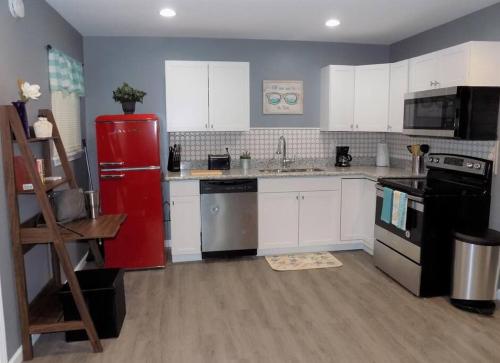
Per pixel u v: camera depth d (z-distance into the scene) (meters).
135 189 3.98
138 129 3.92
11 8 2.53
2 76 2.41
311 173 4.36
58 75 3.44
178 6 3.46
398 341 2.70
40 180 2.37
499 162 3.32
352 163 5.15
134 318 3.05
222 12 3.65
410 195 3.44
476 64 3.26
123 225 4.01
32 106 2.92
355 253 4.51
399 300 3.33
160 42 4.66
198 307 3.23
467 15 3.75
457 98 3.26
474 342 2.69
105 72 4.63
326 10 3.61
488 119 3.32
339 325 2.92
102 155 3.92
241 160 4.75
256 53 4.83
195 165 4.86
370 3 3.41
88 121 4.66
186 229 4.21
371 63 5.08
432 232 3.30
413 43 4.61
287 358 2.51
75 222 2.80
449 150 3.96
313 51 4.94
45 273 3.07
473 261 3.09
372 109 4.61
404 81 4.20
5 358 2.31
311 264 4.16
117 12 3.63
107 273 2.91
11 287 2.42
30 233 2.42
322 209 4.46
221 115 4.49
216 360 2.50
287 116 4.98
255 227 4.33
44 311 2.71
